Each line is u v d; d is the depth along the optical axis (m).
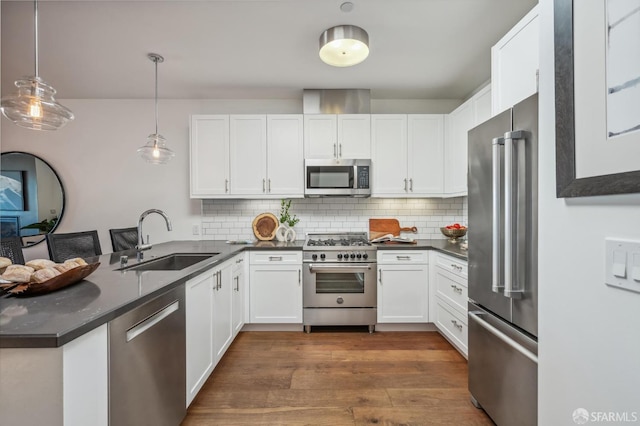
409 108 3.49
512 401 1.39
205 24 2.06
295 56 2.51
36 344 0.83
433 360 2.34
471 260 1.76
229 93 3.29
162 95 3.34
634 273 0.71
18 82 1.51
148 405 1.24
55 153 3.42
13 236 3.35
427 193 3.17
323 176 3.11
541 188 1.05
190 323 1.65
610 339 0.79
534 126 1.21
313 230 3.48
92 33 2.16
